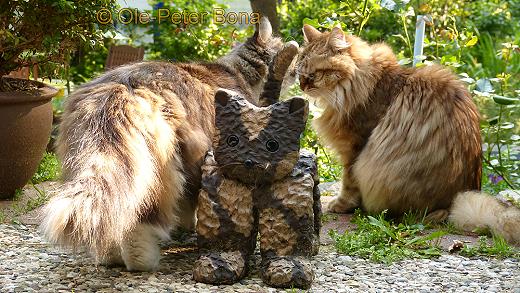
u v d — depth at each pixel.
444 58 2.67
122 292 1.79
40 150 2.49
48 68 2.56
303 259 1.86
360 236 2.11
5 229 2.18
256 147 1.83
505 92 3.01
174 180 1.89
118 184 1.74
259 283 1.85
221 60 2.20
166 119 1.90
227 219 1.86
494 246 2.09
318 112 2.63
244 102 1.85
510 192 2.63
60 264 1.93
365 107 2.30
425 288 1.86
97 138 1.80
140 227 1.86
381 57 2.34
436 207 2.30
